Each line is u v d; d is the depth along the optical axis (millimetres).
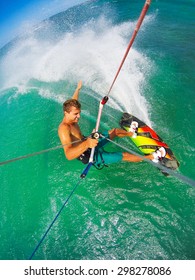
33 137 4625
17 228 3578
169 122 4684
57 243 3414
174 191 3742
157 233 3395
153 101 5102
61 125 3520
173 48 6668
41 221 3590
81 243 3393
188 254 3227
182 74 5738
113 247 3334
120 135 4164
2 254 3381
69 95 5359
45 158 4262
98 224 3521
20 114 5090
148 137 4238
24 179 4051
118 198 3721
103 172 4016
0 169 4199
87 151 3656
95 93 5359
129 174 3973
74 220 3574
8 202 3826
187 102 5039
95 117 4875
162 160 3965
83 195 3773
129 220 3520
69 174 4016
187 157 4156
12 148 4492
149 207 3609
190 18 8055
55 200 3752
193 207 3580
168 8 8664
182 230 3400
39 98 5379
